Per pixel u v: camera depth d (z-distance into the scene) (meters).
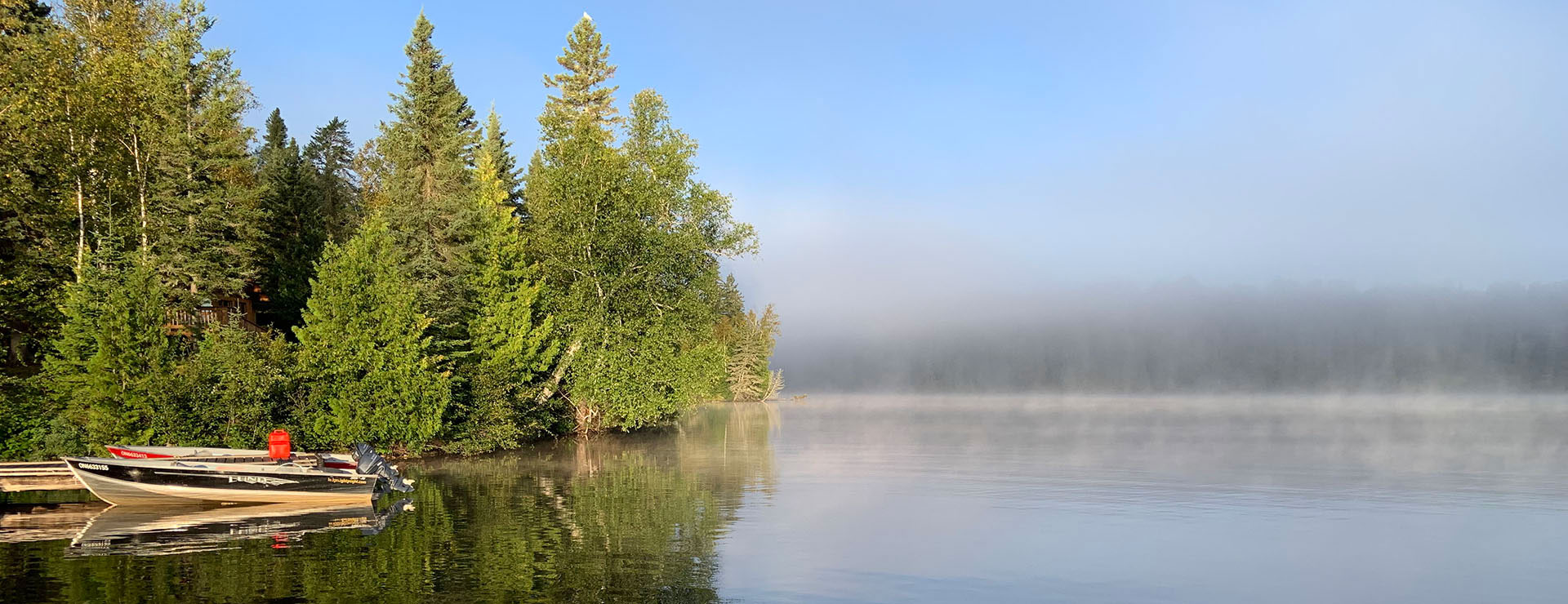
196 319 38.75
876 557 16.03
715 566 15.05
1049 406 95.06
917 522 19.55
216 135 39.50
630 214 39.09
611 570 14.59
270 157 70.50
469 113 50.75
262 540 16.83
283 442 23.84
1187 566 15.58
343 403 30.25
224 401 28.11
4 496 22.72
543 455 36.34
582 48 65.62
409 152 47.94
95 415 26.16
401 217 44.12
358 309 31.56
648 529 18.39
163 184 37.03
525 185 55.06
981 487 25.55
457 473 29.03
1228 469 30.48
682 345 41.00
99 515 19.80
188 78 39.78
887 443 42.50
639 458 34.72
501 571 14.35
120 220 34.84
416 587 13.20
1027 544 17.28
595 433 48.41
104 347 26.73
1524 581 14.68
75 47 33.78
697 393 40.72
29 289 31.61
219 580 13.55
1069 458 34.62
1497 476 28.11
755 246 43.16
